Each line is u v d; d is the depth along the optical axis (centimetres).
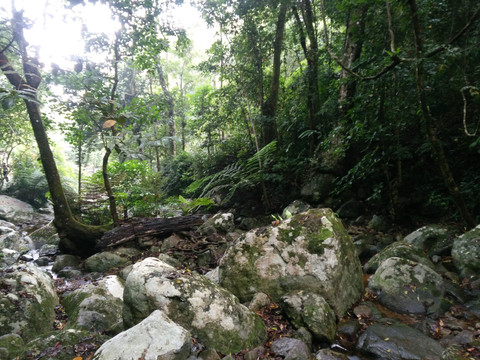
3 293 266
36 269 323
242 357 217
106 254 499
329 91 622
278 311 275
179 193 1087
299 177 647
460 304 277
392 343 222
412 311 271
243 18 646
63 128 606
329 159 589
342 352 229
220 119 852
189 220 572
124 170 686
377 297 300
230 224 572
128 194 644
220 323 225
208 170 866
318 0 642
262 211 673
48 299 295
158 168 1391
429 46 335
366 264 377
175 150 1502
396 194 470
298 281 286
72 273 464
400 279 299
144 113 533
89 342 221
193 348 207
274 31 715
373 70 353
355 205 551
